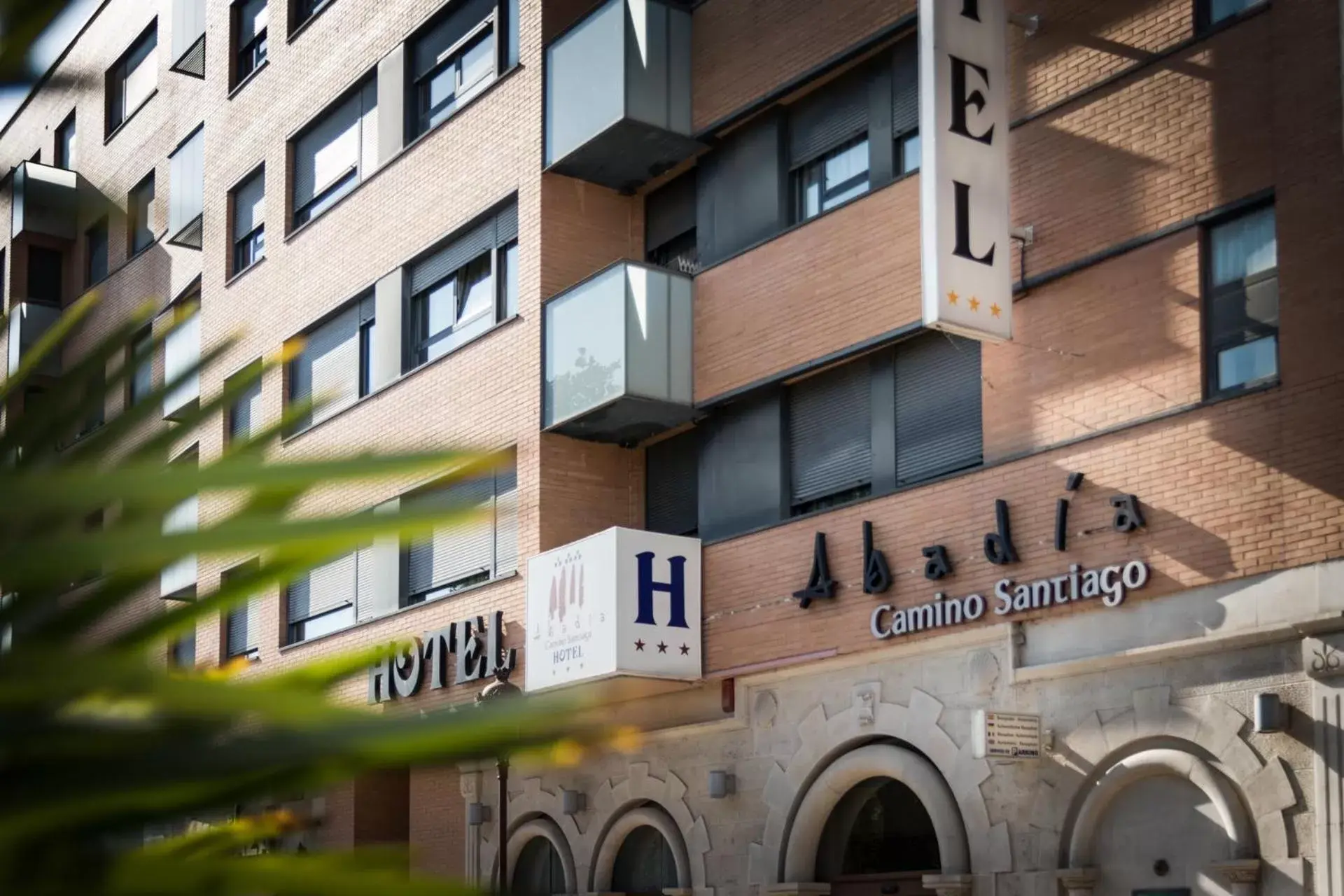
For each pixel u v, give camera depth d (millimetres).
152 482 960
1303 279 14109
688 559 19938
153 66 34812
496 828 23219
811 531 18625
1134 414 15398
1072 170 16172
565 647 20203
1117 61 15914
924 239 15453
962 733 16672
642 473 22562
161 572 1056
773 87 19875
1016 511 16281
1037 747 15766
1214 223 15062
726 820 19500
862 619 17797
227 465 982
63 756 944
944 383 17750
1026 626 16172
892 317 18047
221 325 30688
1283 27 14500
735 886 19281
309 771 967
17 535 929
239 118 30922
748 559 19422
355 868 1002
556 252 22438
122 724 967
